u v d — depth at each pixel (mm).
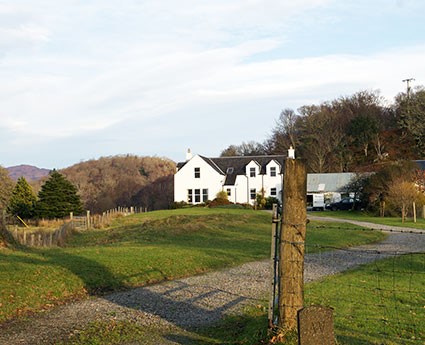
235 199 71500
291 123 97938
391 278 15766
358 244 27688
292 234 8906
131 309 12125
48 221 50594
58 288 13680
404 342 8742
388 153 87125
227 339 9484
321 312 7055
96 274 15539
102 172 93938
